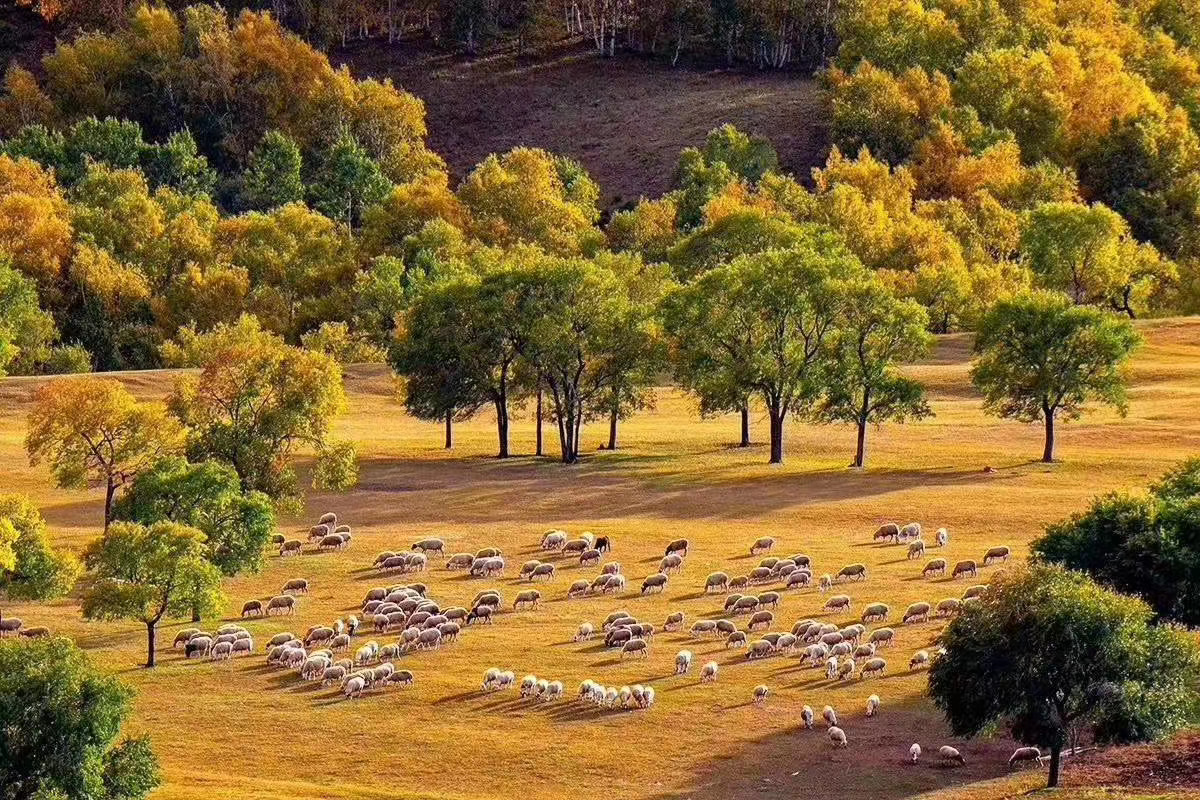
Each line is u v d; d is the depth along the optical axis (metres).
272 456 112.69
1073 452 127.25
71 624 90.44
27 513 87.75
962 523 106.50
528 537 107.56
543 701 74.81
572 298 133.62
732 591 93.06
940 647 79.69
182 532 83.88
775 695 74.56
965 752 66.88
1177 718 61.72
